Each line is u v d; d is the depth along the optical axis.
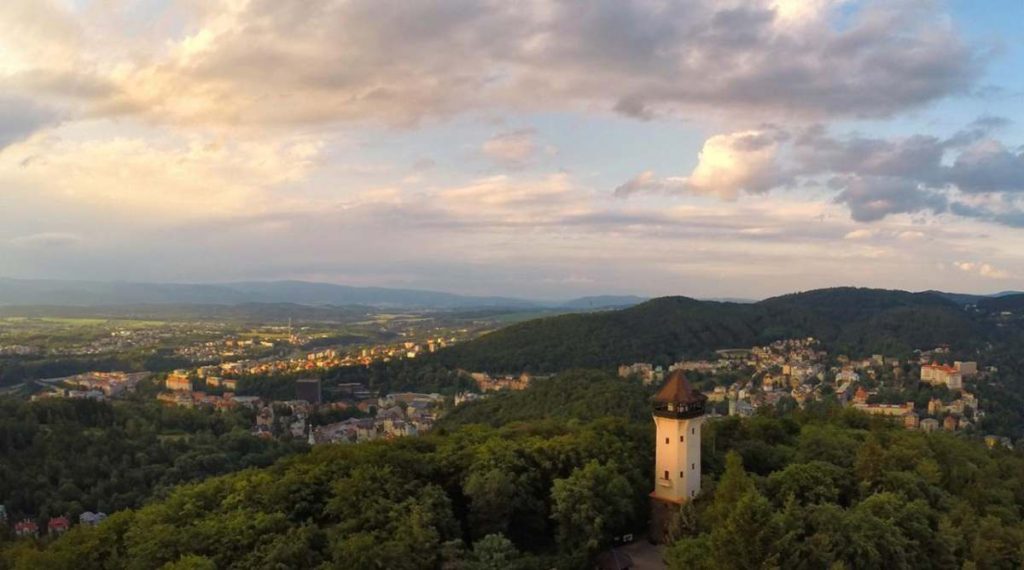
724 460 148.25
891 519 111.94
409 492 120.12
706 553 101.81
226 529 104.50
